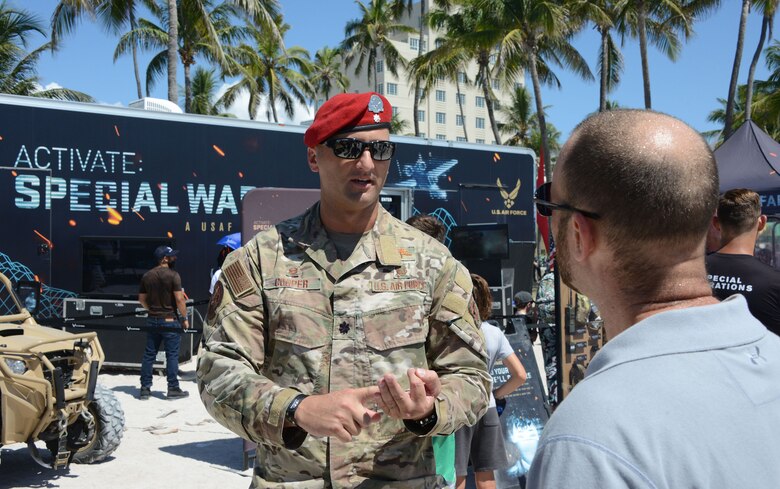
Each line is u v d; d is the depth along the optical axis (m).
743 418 0.90
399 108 79.50
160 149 9.78
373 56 44.56
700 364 0.94
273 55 41.56
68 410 5.12
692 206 1.00
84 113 9.31
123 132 9.55
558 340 4.98
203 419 7.23
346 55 51.12
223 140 10.18
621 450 0.86
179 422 7.12
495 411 3.89
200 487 5.16
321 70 52.53
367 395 1.53
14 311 5.55
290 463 1.74
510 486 4.66
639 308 1.04
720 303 1.02
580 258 1.10
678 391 0.90
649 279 1.03
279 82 42.31
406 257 1.87
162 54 29.27
